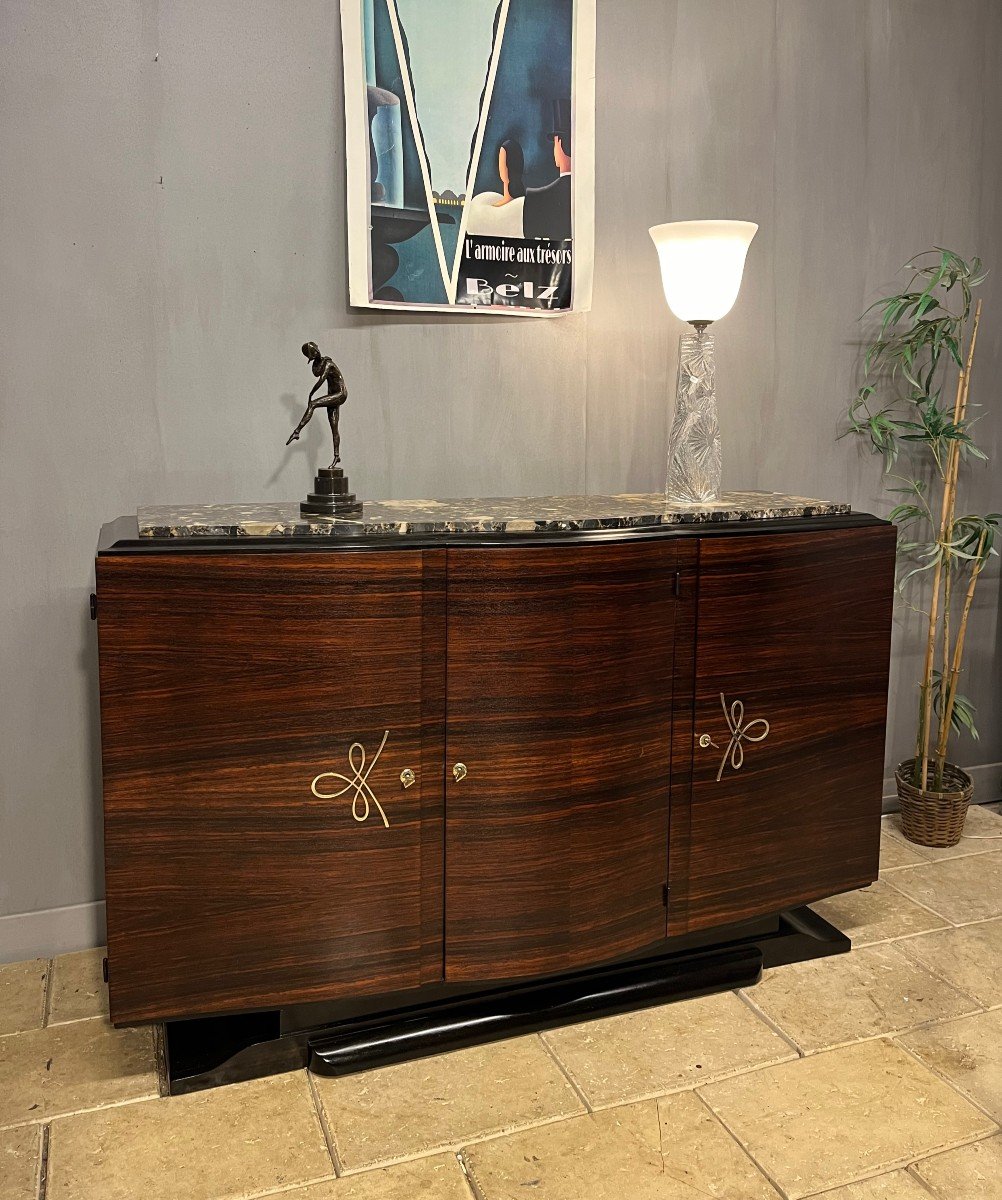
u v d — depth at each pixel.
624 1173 1.66
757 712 2.16
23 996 2.14
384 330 2.33
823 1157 1.69
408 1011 2.00
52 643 2.20
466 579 1.85
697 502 2.32
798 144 2.68
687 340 2.31
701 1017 2.10
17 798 2.23
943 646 3.12
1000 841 2.94
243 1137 1.73
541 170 2.39
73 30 2.01
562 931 2.00
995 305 3.04
